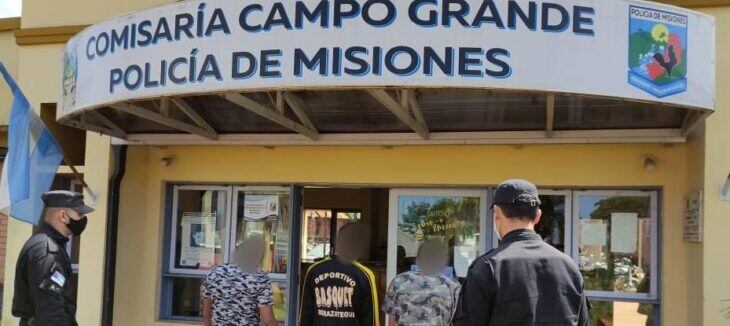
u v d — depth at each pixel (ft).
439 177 22.27
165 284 24.90
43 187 20.84
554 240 21.77
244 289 16.61
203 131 22.02
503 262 9.51
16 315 14.21
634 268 21.16
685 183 20.45
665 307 20.39
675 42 15.35
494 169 21.85
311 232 36.35
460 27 14.20
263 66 14.89
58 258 13.92
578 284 9.64
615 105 17.65
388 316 16.20
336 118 20.43
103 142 23.85
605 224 21.49
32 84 24.82
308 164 23.48
